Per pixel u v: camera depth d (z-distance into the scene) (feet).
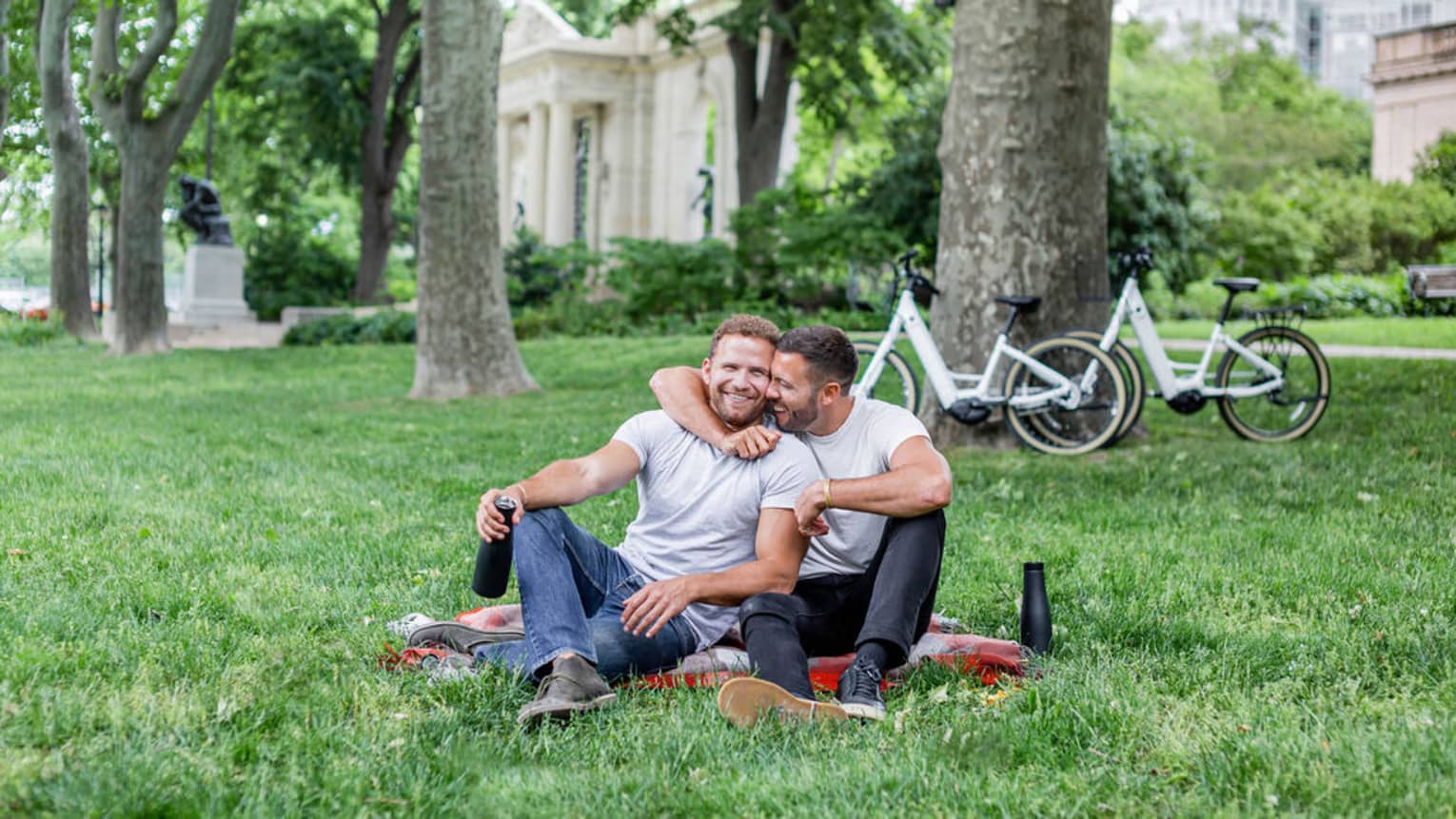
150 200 75.36
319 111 118.32
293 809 9.46
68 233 90.33
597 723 11.49
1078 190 33.24
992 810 9.57
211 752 10.64
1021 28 32.60
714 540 13.33
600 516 23.47
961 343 33.47
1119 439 31.99
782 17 84.79
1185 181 94.73
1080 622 15.76
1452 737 10.81
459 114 48.80
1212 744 10.88
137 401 47.88
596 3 157.28
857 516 13.52
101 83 71.92
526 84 139.03
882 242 82.43
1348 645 14.28
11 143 89.40
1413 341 63.31
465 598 17.15
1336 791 9.68
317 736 11.08
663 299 86.07
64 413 43.19
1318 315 92.94
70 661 13.19
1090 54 33.04
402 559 19.80
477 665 13.20
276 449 33.81
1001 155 32.89
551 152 132.26
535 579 12.34
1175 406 33.42
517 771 10.53
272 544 20.48
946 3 34.81
